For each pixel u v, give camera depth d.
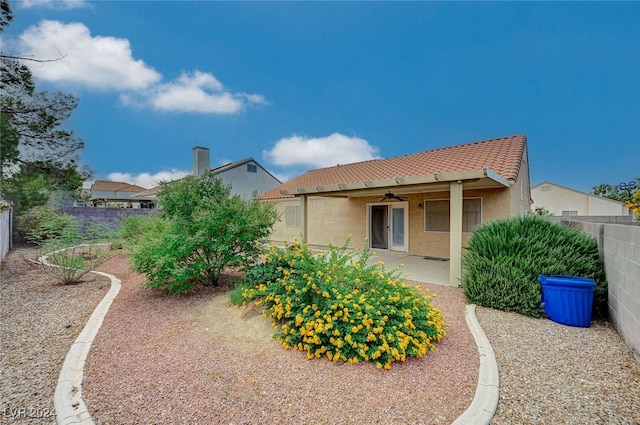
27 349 4.27
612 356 4.04
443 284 7.88
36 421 2.82
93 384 3.36
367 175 13.93
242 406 2.99
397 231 13.34
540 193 32.78
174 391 3.24
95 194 39.38
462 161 11.39
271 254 6.00
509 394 3.23
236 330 4.75
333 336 3.92
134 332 4.80
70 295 7.00
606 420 2.82
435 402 3.05
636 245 4.11
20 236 15.12
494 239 6.35
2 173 11.42
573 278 5.34
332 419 2.82
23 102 10.92
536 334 4.77
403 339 3.85
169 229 6.70
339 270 5.02
